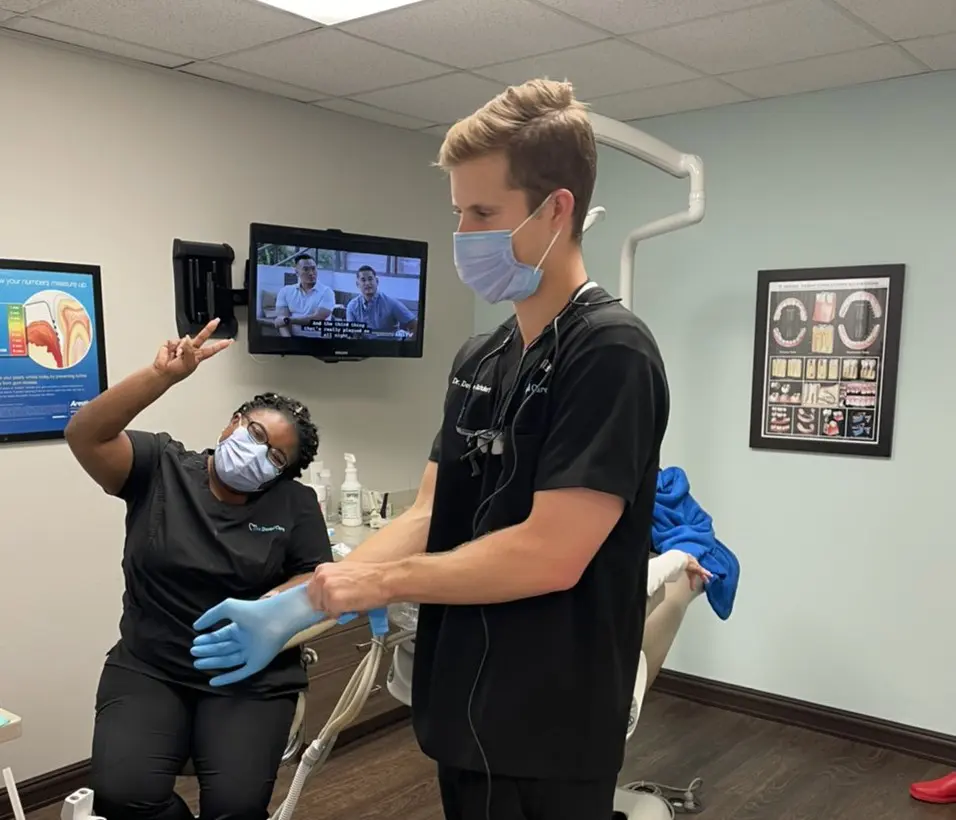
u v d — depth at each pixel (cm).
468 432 119
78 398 271
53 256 264
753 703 342
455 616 114
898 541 310
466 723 111
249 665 112
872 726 317
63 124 264
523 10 238
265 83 307
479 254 106
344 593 98
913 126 298
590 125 104
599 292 110
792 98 321
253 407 206
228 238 312
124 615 200
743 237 337
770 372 331
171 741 185
